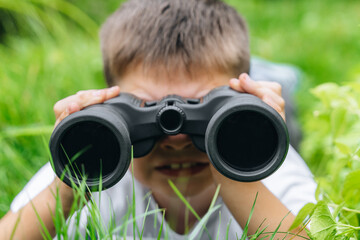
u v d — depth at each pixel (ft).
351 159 4.18
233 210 4.23
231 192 4.20
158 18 5.30
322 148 6.19
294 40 14.96
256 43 14.24
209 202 5.08
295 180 4.99
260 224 3.89
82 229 4.66
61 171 3.70
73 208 3.44
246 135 3.79
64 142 3.78
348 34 15.14
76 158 3.79
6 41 11.93
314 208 3.43
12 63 9.37
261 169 3.77
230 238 4.98
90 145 3.78
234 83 4.26
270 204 4.20
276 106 4.14
